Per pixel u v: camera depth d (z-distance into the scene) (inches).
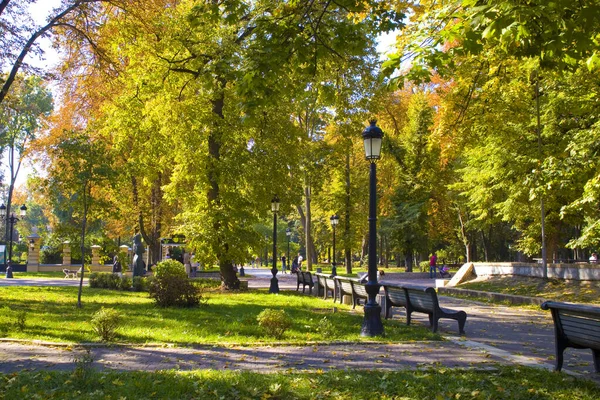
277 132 911.7
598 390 231.3
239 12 333.4
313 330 420.5
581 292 669.3
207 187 849.5
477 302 734.5
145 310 533.3
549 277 766.5
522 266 847.7
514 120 591.5
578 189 763.4
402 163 1595.7
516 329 450.3
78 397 210.4
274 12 359.6
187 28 618.8
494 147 857.5
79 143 582.9
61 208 625.6
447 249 2229.3
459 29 240.7
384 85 283.1
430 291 412.2
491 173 913.5
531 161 699.4
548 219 962.7
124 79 722.2
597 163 613.3
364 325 399.5
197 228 866.1
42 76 711.7
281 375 250.4
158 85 695.1
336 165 1412.4
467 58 533.6
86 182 578.9
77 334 375.6
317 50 342.3
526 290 754.8
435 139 593.6
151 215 1305.4
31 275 1449.3
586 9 215.9
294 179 1011.3
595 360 271.7
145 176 899.4
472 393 219.0
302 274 906.1
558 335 272.7
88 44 725.3
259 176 898.1
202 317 483.8
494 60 526.9
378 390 227.0
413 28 391.5
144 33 666.8
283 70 349.7
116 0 654.5
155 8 676.1
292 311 552.1
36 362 283.9
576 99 672.4
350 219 1819.6
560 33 236.4
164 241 1485.0
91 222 617.9
